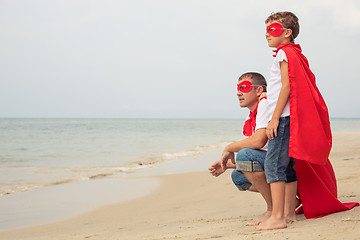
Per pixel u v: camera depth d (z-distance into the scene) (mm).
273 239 2004
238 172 2824
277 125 2303
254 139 2502
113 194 6375
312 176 2477
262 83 2725
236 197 5043
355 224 2090
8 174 8867
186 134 30500
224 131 38125
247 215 3631
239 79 2781
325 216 2449
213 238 2324
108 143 19484
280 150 2324
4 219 4836
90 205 5578
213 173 2936
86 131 36969
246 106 2770
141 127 54188
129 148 16328
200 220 3668
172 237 2674
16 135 28156
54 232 4105
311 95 2311
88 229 4109
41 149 15953
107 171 9289
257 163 2510
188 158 12016
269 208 2643
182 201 5402
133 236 3154
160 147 16828
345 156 8602
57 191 6730
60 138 24156
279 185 2330
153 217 4426
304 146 2264
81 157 12734
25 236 3996
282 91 2301
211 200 5105
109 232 3701
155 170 9273
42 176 8539
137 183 7402
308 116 2281
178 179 7660
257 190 2842
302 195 2520
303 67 2357
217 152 13984
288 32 2498
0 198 6160
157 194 6242
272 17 2553
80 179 8062
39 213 5145
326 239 1879
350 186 4273
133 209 5180
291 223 2412
